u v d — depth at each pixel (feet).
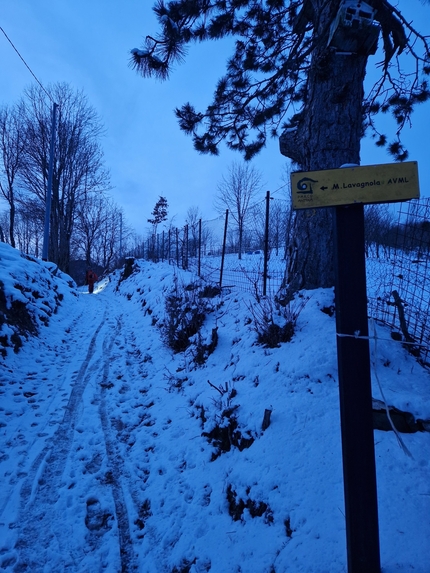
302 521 8.13
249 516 9.03
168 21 15.85
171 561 8.80
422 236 13.85
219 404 13.37
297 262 17.16
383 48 18.42
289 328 14.97
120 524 10.07
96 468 12.42
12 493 10.78
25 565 8.60
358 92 15.74
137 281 53.06
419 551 6.95
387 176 5.78
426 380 11.82
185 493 10.90
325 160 15.84
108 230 109.91
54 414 15.88
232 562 8.20
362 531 5.89
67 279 54.70
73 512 10.27
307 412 11.03
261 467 9.84
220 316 22.52
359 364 5.90
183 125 22.63
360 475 5.87
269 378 13.26
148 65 17.25
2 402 16.33
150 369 21.89
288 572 7.30
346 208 6.01
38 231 99.30
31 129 72.33
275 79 20.35
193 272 39.83
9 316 23.20
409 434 9.70
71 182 78.74
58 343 26.22
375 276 18.48
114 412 16.49
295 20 19.13
